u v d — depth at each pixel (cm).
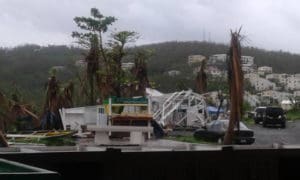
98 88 4434
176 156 768
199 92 5234
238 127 2498
